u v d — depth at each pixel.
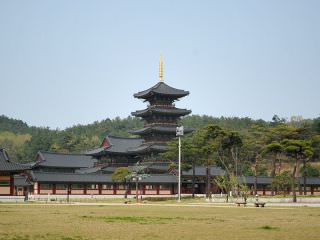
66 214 68.00
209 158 139.12
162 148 157.50
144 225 51.16
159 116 165.75
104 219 59.00
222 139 136.12
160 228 48.12
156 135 162.88
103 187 148.75
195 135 146.62
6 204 101.00
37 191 140.38
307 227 49.34
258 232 44.75
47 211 75.19
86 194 146.38
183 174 153.38
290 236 41.81
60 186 144.00
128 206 93.12
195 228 48.16
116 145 169.12
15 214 67.62
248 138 165.50
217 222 55.09
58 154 174.00
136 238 40.38
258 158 170.00
